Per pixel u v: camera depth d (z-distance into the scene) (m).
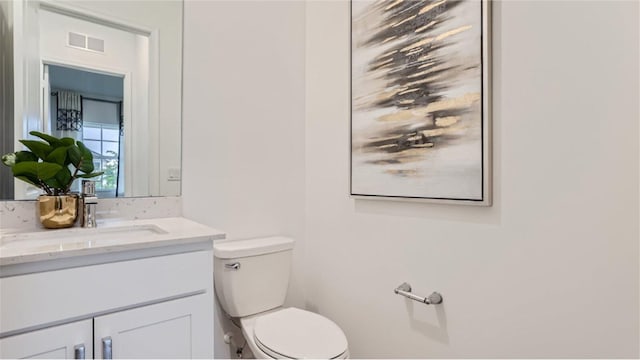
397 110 1.48
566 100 1.03
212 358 1.11
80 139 1.36
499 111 1.18
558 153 1.05
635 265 0.91
